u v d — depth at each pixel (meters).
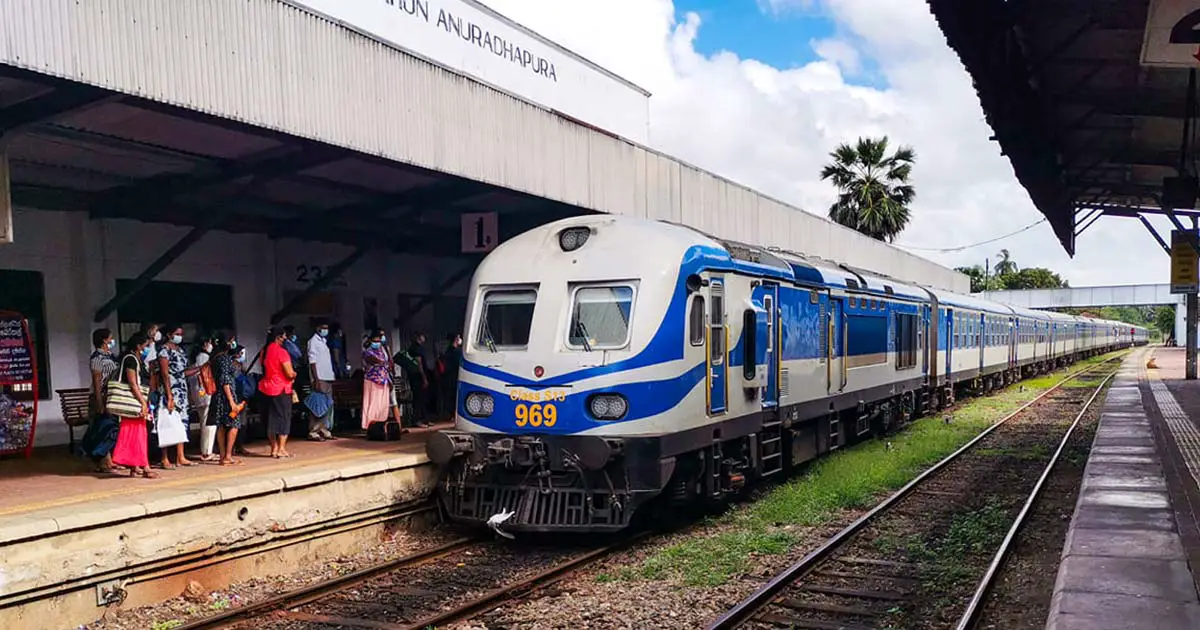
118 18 6.80
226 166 10.41
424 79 9.72
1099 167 16.25
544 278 9.59
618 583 7.79
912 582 7.82
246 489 8.00
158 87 7.08
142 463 8.70
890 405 17.69
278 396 10.29
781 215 20.59
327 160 9.52
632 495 8.78
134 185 11.04
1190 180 11.16
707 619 6.86
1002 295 74.38
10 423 10.09
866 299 15.67
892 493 11.84
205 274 12.86
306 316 14.47
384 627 6.70
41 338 10.95
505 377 9.36
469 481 9.41
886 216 36.00
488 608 7.13
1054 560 8.61
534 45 19.20
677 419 9.22
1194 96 10.69
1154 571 7.12
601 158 12.93
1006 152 11.92
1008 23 8.09
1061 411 23.11
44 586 6.50
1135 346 100.94
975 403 25.58
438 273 17.17
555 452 9.01
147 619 7.00
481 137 10.50
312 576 8.34
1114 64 10.56
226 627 6.74
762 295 11.31
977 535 9.36
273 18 8.09
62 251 11.14
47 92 7.29
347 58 8.81
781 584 7.50
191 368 10.27
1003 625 6.78
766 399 11.43
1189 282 26.39
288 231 13.29
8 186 7.53
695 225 16.03
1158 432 16.77
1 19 6.05
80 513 6.77
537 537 9.62
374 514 9.41
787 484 12.19
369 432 12.00
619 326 9.17
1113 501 10.06
